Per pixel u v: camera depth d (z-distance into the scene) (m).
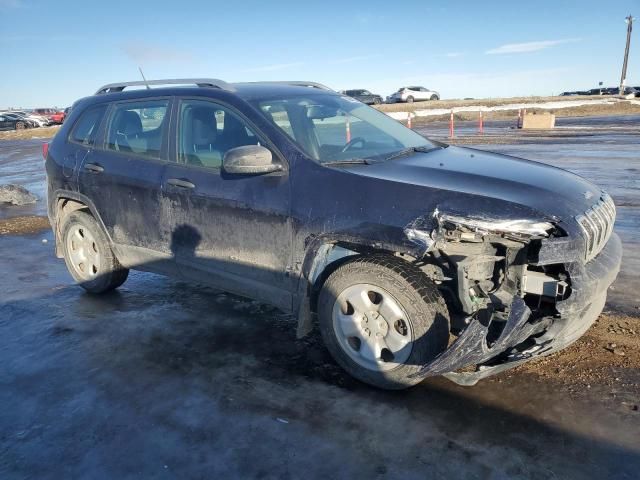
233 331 4.33
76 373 3.75
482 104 43.47
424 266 3.42
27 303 5.09
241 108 3.93
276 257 3.67
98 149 4.85
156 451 2.90
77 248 5.24
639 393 3.24
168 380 3.62
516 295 2.88
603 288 3.03
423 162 3.72
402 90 53.44
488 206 2.96
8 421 3.22
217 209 3.91
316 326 4.34
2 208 10.28
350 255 3.49
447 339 3.18
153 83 4.64
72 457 2.88
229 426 3.09
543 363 3.64
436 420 3.07
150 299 5.08
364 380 3.42
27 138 35.34
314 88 4.77
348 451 2.84
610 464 2.68
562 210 3.00
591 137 18.12
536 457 2.75
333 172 3.45
